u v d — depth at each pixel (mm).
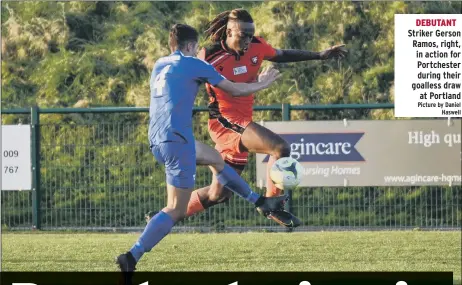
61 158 31234
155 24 40812
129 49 40281
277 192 28094
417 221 30719
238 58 23188
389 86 38500
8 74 39719
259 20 39781
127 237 26703
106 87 39094
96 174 30844
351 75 38719
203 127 30031
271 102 37438
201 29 39781
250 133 24234
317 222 30312
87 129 31688
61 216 30234
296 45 39281
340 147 27891
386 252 22500
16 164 29234
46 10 41656
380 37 39688
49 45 40656
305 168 27922
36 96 39031
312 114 37406
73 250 23391
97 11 41719
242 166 24625
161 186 30469
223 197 21859
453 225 29250
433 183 28031
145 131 31469
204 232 28078
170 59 17719
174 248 23359
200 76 17562
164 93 17438
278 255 22062
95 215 30406
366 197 31359
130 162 30844
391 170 27969
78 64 39812
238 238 25781
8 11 41562
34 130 29734
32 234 28125
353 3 40406
